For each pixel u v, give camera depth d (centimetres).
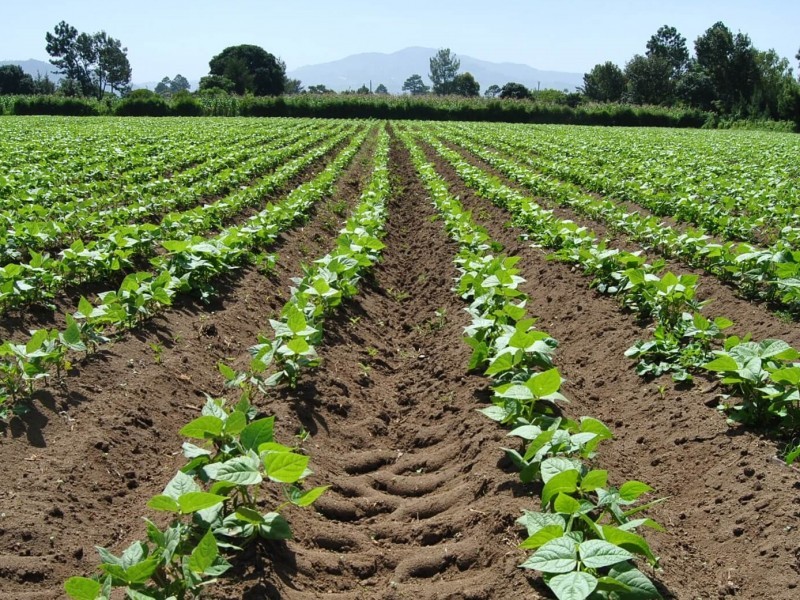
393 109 2538
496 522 191
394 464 247
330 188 720
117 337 297
